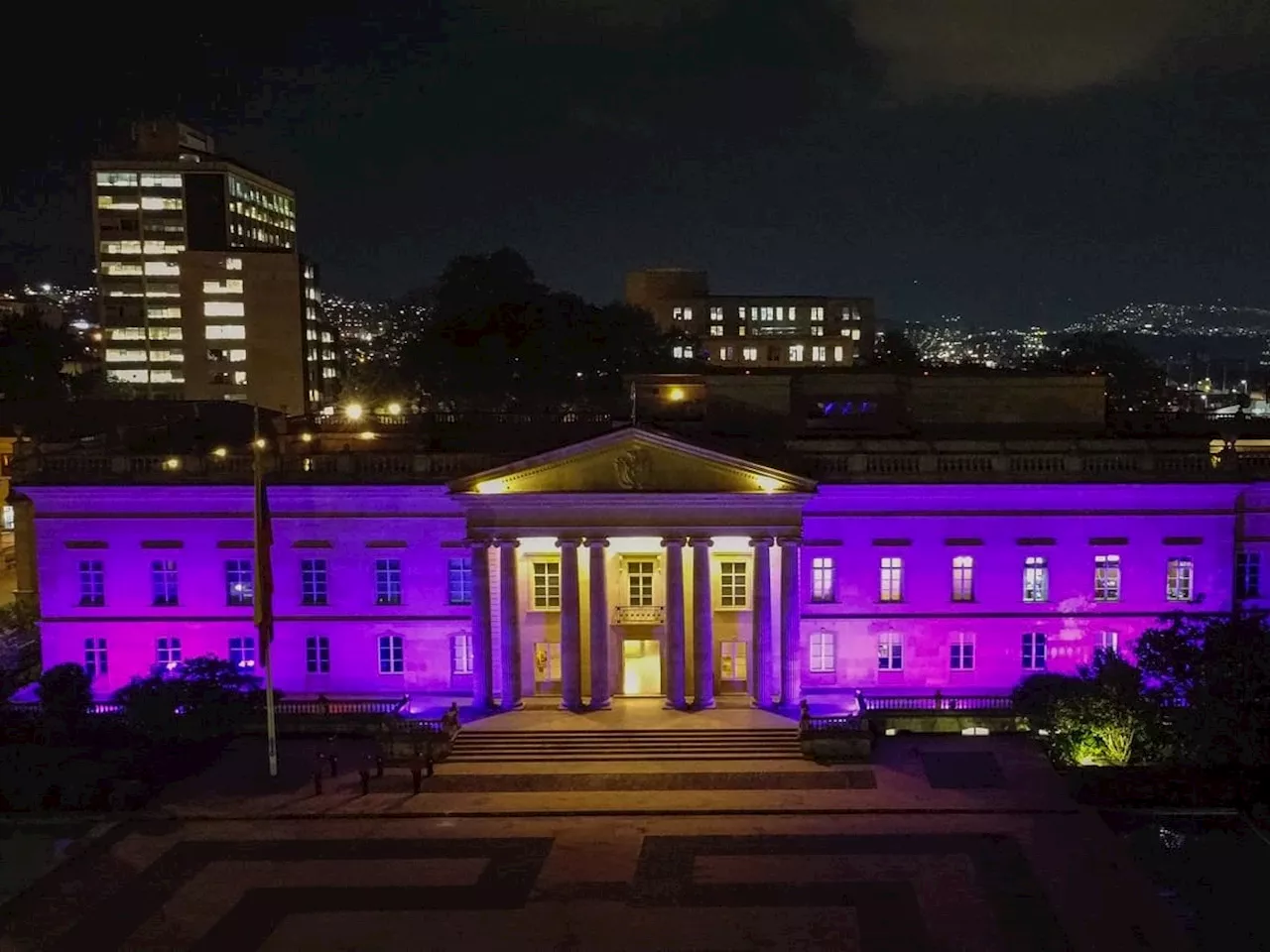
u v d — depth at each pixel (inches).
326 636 2425.0
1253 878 1636.3
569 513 2268.7
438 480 2368.4
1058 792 1937.7
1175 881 1631.4
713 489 2242.9
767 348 7362.2
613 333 4357.8
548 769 2073.1
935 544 2374.5
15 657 2689.5
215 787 2014.0
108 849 1788.9
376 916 1567.4
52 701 2186.3
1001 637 2390.5
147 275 7224.4
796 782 1999.3
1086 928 1497.3
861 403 2721.5
